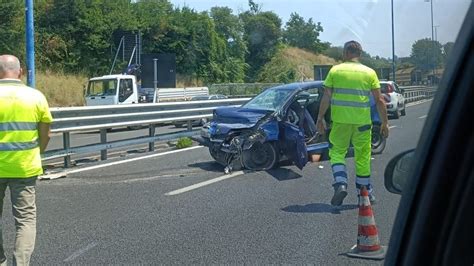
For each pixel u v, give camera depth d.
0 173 5.45
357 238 5.87
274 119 10.45
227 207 7.91
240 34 42.50
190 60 44.38
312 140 10.77
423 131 3.12
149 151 13.73
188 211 7.75
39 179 10.13
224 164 10.88
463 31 2.79
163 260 5.79
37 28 40.47
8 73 5.61
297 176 9.98
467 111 2.85
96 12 43.25
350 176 8.93
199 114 15.73
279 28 38.81
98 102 26.22
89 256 5.98
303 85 11.04
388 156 10.33
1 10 36.00
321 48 16.83
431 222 3.08
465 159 2.92
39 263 5.78
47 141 5.80
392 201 7.55
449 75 2.87
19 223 5.54
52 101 36.19
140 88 29.67
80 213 7.77
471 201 2.95
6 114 5.46
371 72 7.22
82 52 42.69
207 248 6.12
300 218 7.20
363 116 7.28
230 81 42.59
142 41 44.00
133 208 7.98
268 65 38.28
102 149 12.16
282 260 5.64
